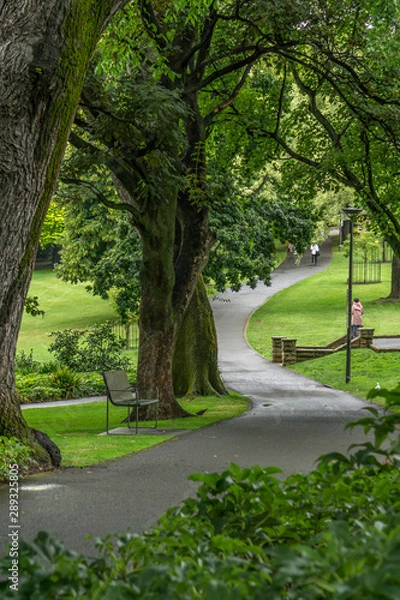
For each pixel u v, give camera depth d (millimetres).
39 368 45031
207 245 28422
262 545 3990
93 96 22562
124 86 21906
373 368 44094
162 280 26828
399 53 28422
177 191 26484
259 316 71188
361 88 28891
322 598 2816
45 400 36281
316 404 30156
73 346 45531
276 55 31125
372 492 4391
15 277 14141
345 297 77062
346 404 29922
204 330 35656
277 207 50969
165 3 23797
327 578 2611
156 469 14656
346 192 56219
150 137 23594
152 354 26938
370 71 29781
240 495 4441
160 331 26969
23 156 13234
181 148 22922
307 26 25969
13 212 13531
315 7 26172
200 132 28047
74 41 13266
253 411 27438
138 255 49688
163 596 2703
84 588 3438
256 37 29750
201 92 34625
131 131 22625
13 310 14438
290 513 4414
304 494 4477
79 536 9211
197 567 3041
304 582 2650
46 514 10578
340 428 21422
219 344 59719
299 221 52062
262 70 37125
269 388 38156
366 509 4184
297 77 35344
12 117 12898
